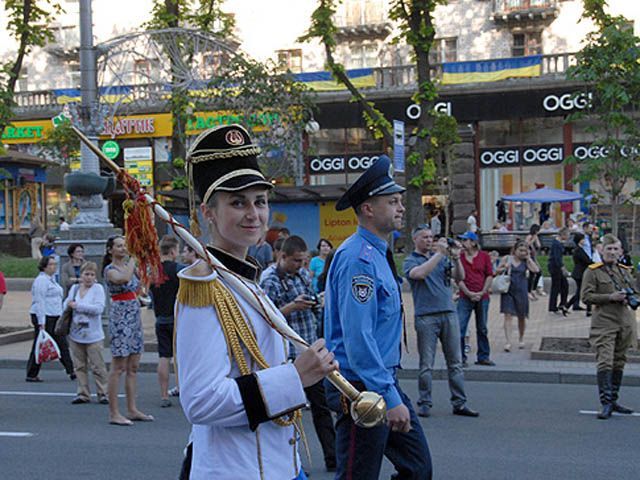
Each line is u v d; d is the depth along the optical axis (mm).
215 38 18500
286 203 22922
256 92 19703
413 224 23781
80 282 9875
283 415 2453
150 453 7359
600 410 9148
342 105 32906
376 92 32625
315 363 2488
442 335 8906
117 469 6816
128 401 8758
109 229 13680
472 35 34969
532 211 32312
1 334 15172
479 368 11484
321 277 8922
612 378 9008
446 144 27344
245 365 2490
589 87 21656
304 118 21312
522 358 12250
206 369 2410
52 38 22953
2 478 6547
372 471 4125
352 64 36156
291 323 7102
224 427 2480
